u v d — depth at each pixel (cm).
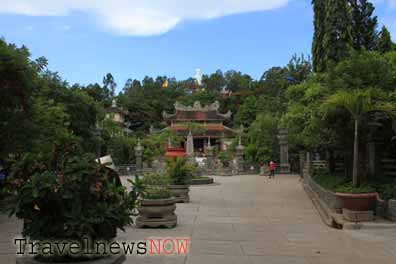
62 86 2419
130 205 545
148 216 1019
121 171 4000
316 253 750
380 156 1407
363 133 1248
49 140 1338
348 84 1210
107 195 526
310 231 984
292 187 2352
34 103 1323
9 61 1113
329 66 1316
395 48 1872
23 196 482
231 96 9962
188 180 1636
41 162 521
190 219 1168
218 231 976
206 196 1847
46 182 484
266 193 1992
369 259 708
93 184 511
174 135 5875
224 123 8656
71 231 494
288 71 4781
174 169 1611
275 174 3822
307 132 1510
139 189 562
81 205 509
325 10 1923
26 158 516
